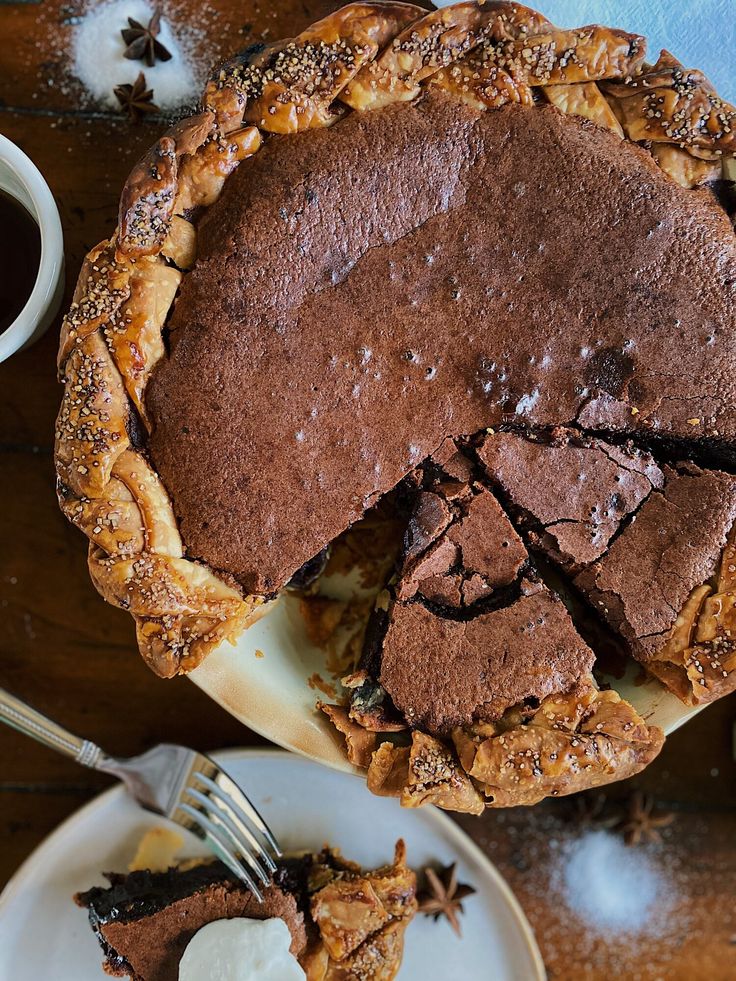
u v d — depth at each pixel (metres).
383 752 0.46
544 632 0.46
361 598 0.51
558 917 0.58
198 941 0.51
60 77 0.52
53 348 0.53
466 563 0.46
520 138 0.45
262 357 0.45
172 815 0.52
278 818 0.55
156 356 0.45
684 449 0.47
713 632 0.46
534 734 0.45
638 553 0.46
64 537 0.54
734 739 0.57
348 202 0.44
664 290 0.45
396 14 0.45
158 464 0.45
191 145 0.44
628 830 0.56
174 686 0.55
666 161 0.46
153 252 0.44
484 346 0.45
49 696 0.55
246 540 0.45
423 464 0.46
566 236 0.45
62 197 0.52
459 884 0.56
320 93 0.44
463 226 0.45
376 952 0.52
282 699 0.48
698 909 0.58
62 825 0.54
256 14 0.52
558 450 0.46
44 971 0.54
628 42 0.45
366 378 0.45
